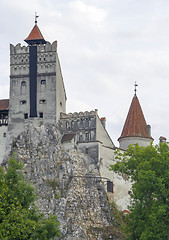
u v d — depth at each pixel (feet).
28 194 577.02
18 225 526.98
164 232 652.48
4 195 548.31
